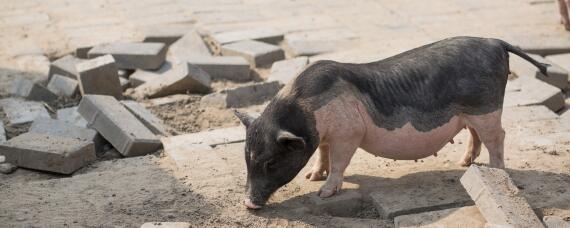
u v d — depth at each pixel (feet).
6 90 47.70
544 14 61.26
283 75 48.14
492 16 61.16
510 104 41.98
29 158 34.94
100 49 50.96
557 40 53.11
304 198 31.35
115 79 45.01
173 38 56.24
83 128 38.42
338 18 62.08
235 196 31.35
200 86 47.06
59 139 36.06
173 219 29.43
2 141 37.52
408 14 62.44
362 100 29.66
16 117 42.11
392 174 33.40
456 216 28.73
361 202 30.96
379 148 30.68
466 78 30.22
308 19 61.93
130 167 34.88
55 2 67.77
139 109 41.93
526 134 37.65
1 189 32.42
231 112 43.83
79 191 31.91
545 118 39.99
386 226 29.04
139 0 68.23
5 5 66.85
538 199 30.53
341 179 30.73
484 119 30.73
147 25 60.95
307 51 53.57
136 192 31.73
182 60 49.88
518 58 49.29
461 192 31.27
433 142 30.81
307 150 29.32
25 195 31.45
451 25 59.21
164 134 40.01
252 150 29.25
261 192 29.55
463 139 37.45
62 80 47.21
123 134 36.88
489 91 30.37
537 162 34.19
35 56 54.34
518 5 63.87
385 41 55.67
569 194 30.94
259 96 45.57
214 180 32.86
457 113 30.66
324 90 29.22
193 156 35.63
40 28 60.70
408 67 30.35
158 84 47.01
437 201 30.42
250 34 57.21
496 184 28.27
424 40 55.57
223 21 61.82
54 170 34.76
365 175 33.32
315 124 29.14
